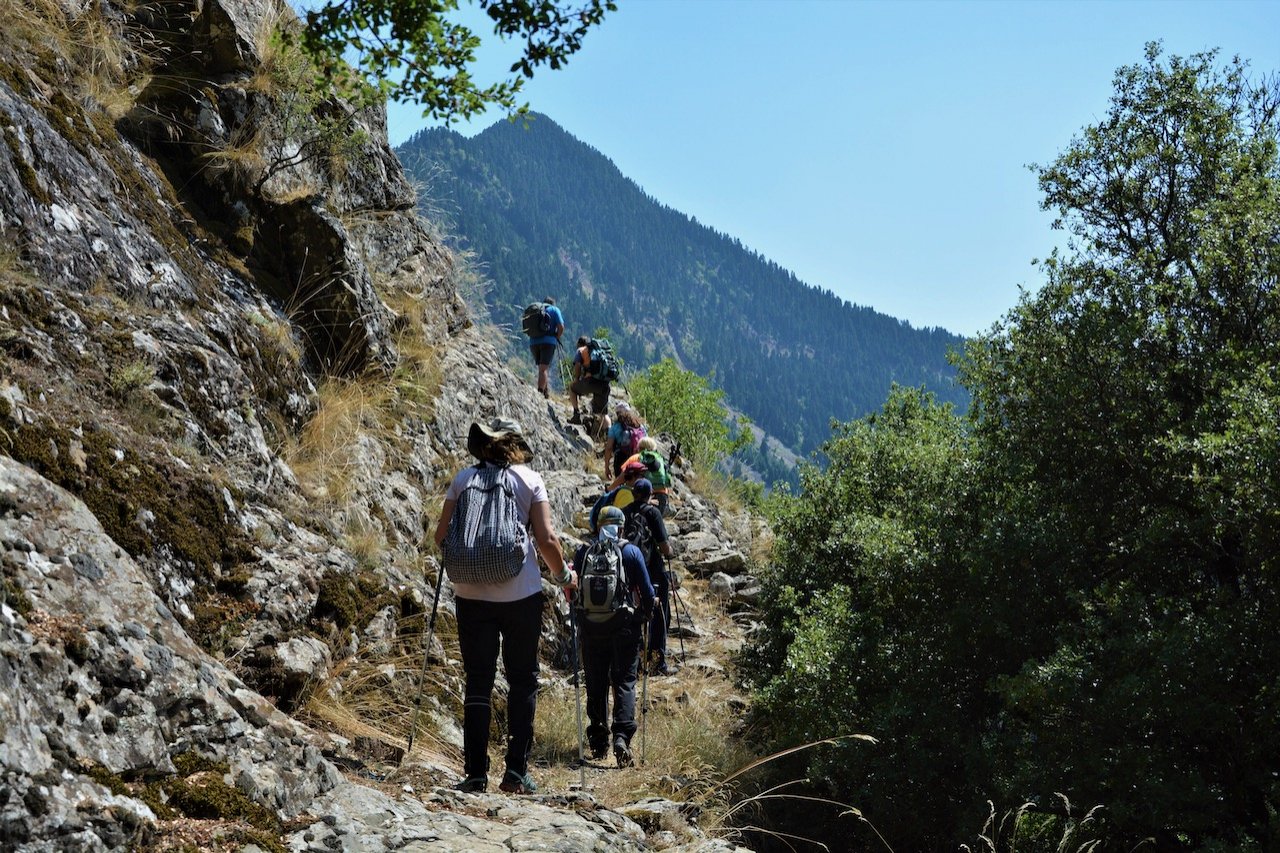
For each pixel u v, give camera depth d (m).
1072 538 7.27
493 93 6.61
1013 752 7.01
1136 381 7.14
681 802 6.32
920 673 7.88
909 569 8.08
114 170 7.56
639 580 7.73
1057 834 7.23
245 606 5.49
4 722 2.62
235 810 3.18
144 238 7.23
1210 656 5.97
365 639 6.46
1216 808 6.05
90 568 3.38
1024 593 7.38
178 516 5.32
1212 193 7.70
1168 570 7.08
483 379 13.17
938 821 7.54
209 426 6.41
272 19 10.66
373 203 12.26
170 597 5.01
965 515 8.32
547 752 7.52
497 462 5.34
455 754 6.15
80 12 8.57
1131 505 7.34
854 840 8.29
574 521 13.32
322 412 8.51
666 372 21.64
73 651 3.01
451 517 5.17
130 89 8.96
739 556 14.20
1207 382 6.93
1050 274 8.11
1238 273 6.93
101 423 5.17
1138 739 6.37
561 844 4.00
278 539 6.24
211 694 3.45
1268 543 6.04
